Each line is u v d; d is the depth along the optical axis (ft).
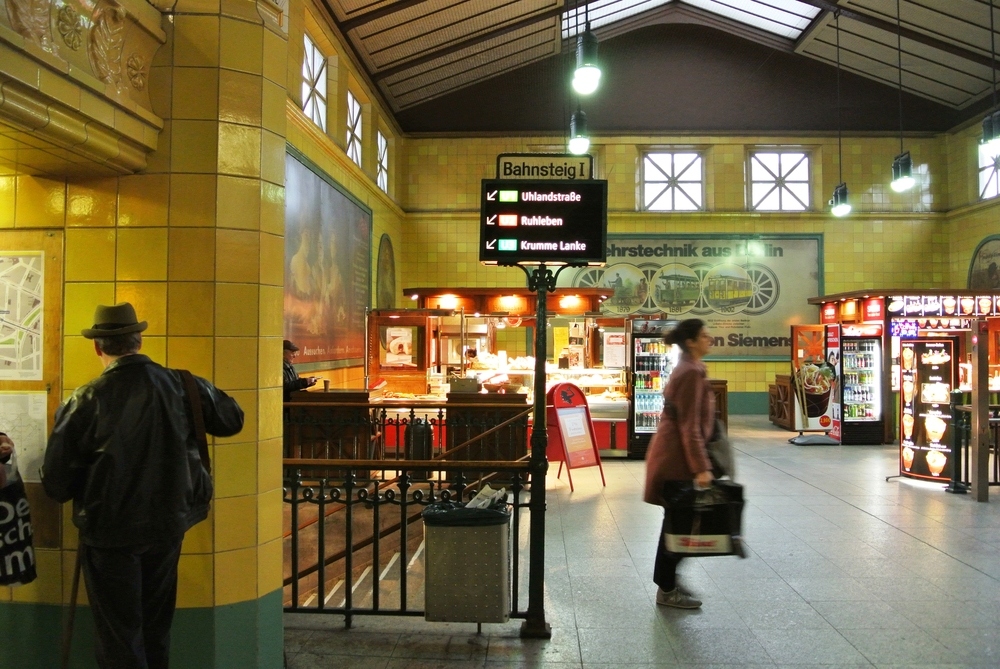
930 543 17.47
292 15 27.12
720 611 13.15
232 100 9.89
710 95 49.67
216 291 9.70
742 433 40.47
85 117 8.31
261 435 10.07
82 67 8.39
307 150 29.22
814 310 49.90
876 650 11.45
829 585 14.49
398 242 49.06
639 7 46.34
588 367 37.35
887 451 33.68
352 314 36.65
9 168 9.53
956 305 36.55
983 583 14.55
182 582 9.62
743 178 49.88
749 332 50.06
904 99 49.14
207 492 8.81
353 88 38.47
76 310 9.87
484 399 25.11
